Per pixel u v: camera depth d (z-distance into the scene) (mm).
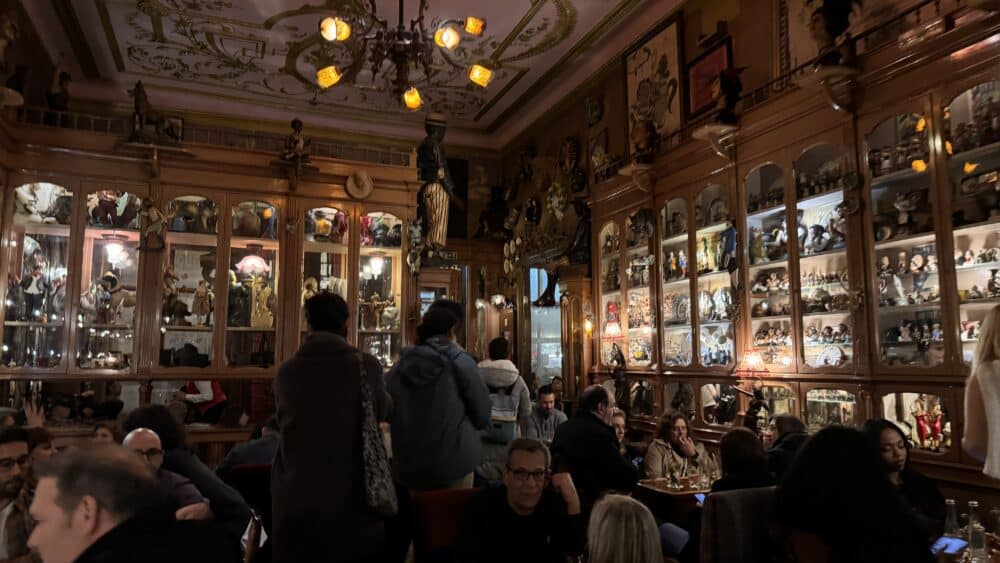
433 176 8844
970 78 5242
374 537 3154
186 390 7383
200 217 7547
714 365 8094
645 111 10734
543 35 11141
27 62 9562
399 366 3928
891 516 2049
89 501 1825
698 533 4121
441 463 3752
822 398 6637
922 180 5770
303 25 10789
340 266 8008
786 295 7141
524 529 3205
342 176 7992
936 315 5570
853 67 6035
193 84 13102
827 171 6676
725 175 7949
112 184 7191
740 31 8789
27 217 6934
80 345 6988
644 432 9438
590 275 11227
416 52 7316
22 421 5094
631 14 10562
